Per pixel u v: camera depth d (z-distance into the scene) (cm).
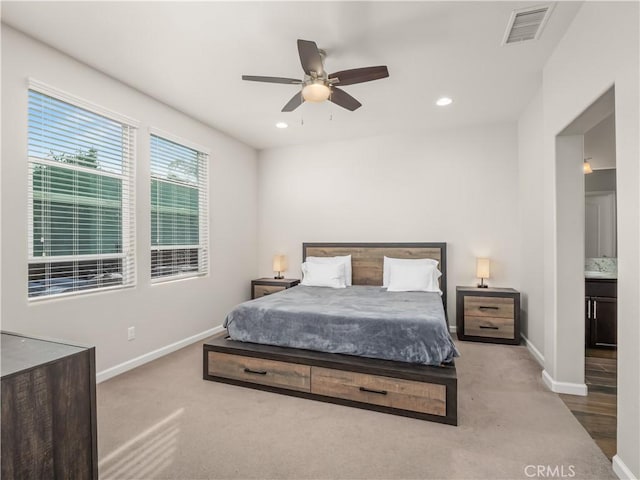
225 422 213
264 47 239
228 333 295
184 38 227
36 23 211
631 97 152
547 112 261
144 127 315
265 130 430
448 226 430
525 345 370
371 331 242
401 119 392
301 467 170
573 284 247
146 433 200
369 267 454
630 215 152
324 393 239
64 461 121
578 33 204
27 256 224
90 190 269
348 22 211
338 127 421
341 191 479
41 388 113
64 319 245
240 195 478
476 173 418
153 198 334
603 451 181
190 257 386
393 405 221
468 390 256
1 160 211
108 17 205
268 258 519
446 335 231
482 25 215
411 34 224
